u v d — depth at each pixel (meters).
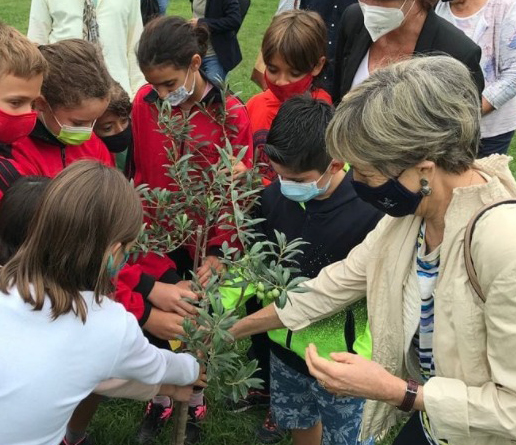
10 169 2.04
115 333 1.61
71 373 1.55
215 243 2.44
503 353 1.46
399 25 2.94
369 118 1.46
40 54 2.01
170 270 2.57
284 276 1.73
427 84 1.44
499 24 3.58
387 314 1.86
